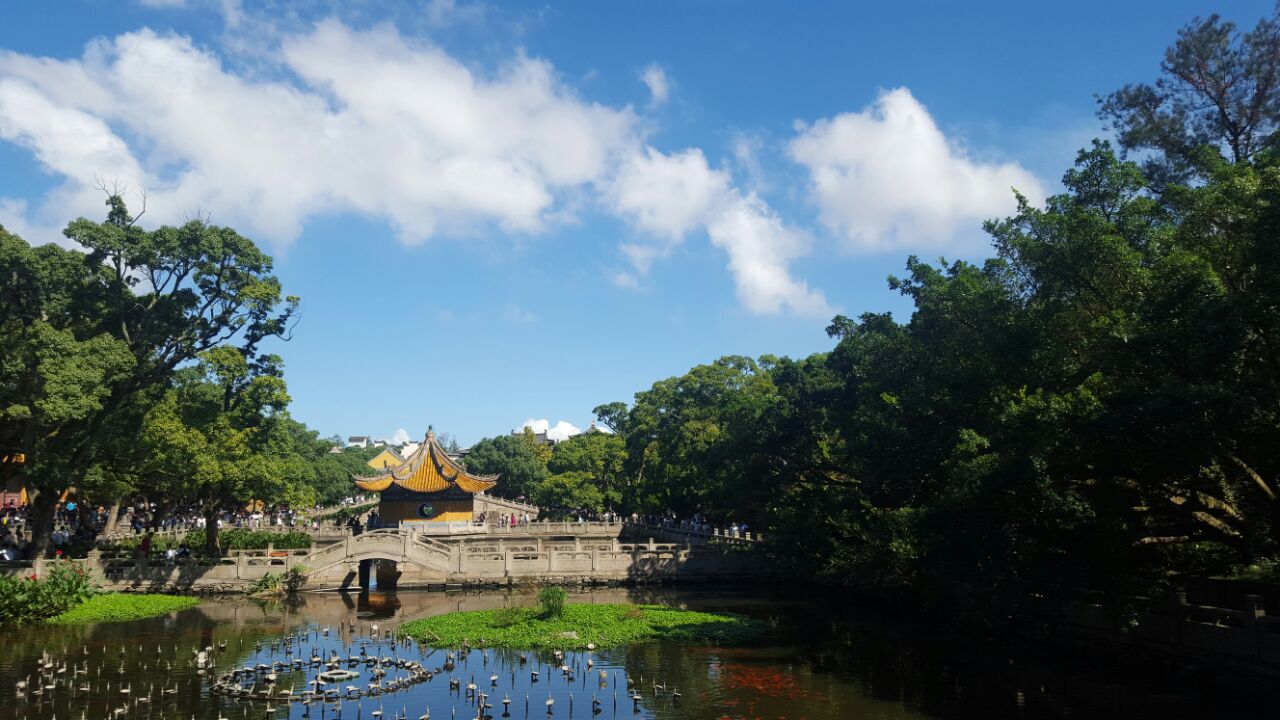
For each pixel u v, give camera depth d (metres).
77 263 39.22
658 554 55.50
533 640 34.06
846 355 46.50
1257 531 24.72
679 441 80.19
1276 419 21.91
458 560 53.41
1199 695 24.91
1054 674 28.12
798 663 30.42
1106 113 43.53
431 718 23.80
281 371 53.19
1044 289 29.53
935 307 33.88
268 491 53.03
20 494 71.25
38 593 38.66
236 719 23.38
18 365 37.41
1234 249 24.06
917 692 26.11
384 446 169.00
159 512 62.19
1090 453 25.14
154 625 38.91
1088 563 26.92
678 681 27.75
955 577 28.39
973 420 31.39
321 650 32.97
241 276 45.34
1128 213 29.48
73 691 26.22
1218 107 39.59
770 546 53.56
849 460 40.78
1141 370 23.69
